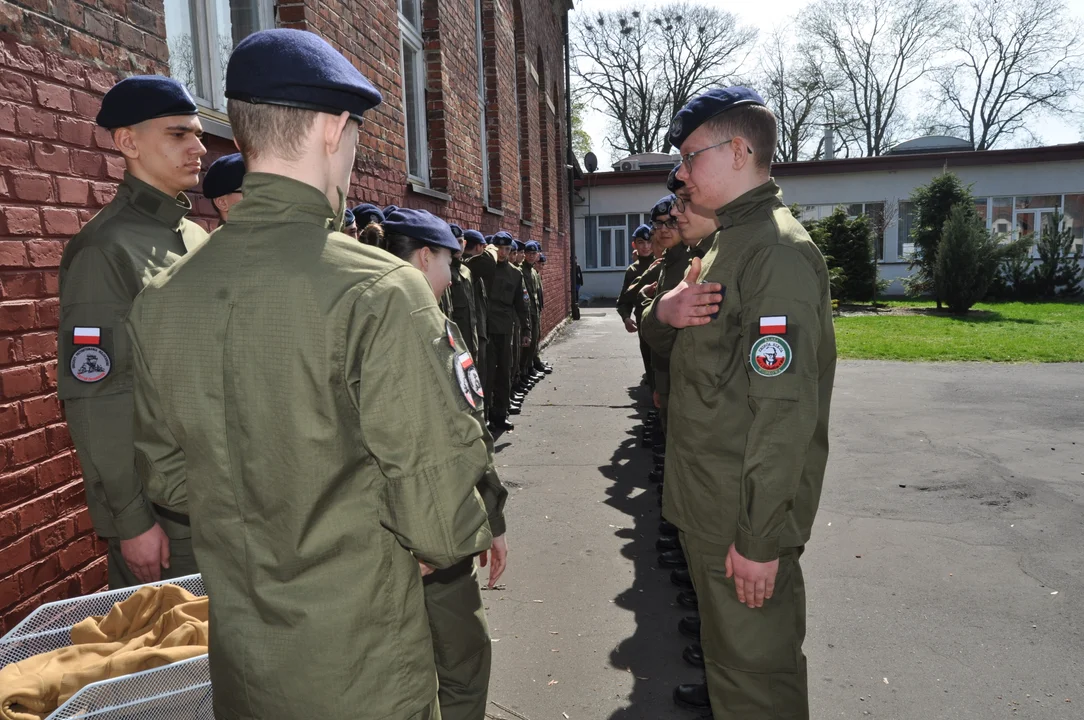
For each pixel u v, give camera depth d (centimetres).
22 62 236
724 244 199
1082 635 320
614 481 559
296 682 123
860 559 407
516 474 582
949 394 870
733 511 194
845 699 277
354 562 124
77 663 165
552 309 1617
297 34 132
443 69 733
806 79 3778
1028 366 1068
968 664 299
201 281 128
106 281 204
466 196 837
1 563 229
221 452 125
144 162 223
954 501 499
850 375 1013
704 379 197
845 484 539
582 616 347
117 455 201
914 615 341
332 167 135
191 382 126
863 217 2127
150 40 299
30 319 239
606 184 2569
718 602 199
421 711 131
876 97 3822
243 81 128
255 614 125
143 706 155
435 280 247
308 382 119
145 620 180
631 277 722
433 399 122
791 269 179
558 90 1870
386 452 120
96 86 268
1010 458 600
